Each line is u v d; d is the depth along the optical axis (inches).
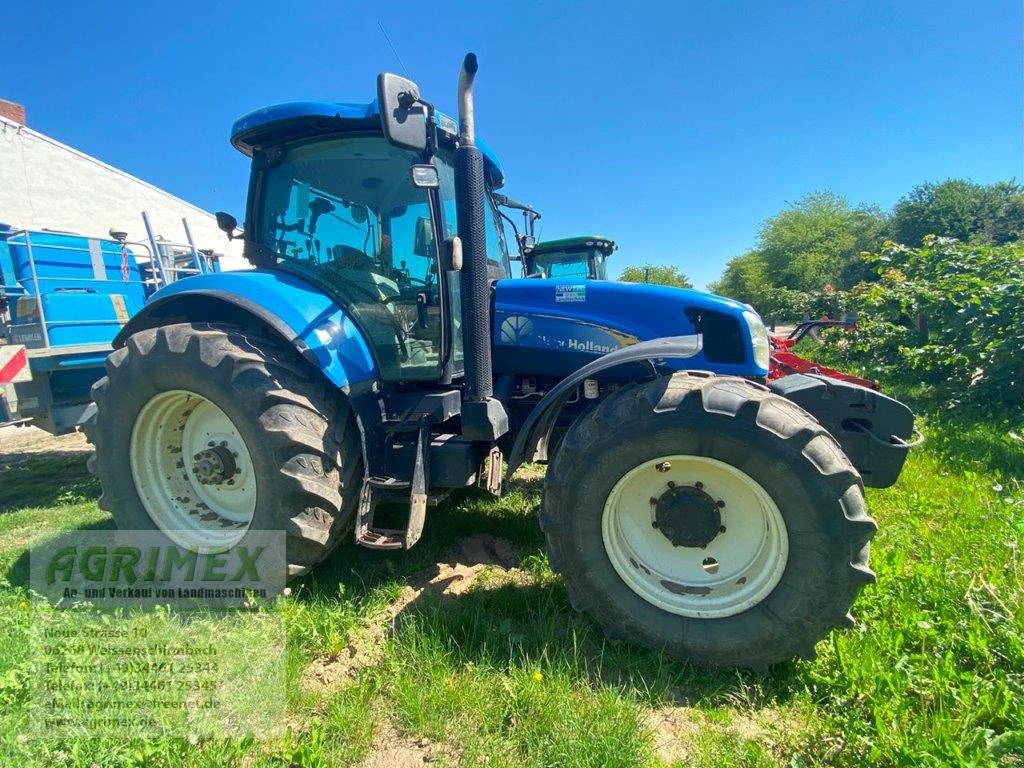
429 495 105.0
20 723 67.4
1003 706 70.3
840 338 371.6
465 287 99.6
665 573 88.0
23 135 466.3
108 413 108.9
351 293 116.9
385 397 114.0
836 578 76.9
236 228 129.3
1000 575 96.6
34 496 176.6
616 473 86.2
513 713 73.7
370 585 108.0
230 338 101.1
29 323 175.9
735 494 85.7
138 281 232.1
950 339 271.9
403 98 90.0
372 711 75.4
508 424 112.7
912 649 84.1
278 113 111.1
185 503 112.7
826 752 67.3
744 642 81.0
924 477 155.6
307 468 97.2
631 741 67.7
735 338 104.0
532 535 128.6
